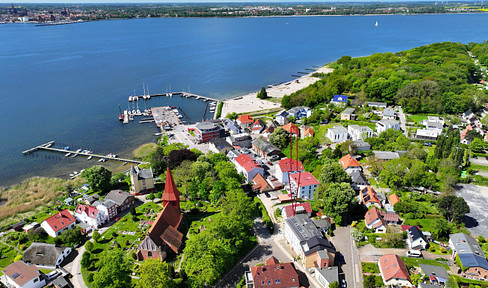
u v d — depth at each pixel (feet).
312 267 376.68
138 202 521.24
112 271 326.65
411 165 539.29
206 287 354.13
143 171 554.46
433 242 412.77
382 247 409.90
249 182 564.71
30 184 591.78
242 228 403.75
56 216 451.53
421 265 365.81
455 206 434.71
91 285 351.87
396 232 426.10
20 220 487.20
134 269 377.71
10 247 424.46
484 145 653.30
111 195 509.76
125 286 331.16
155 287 310.65
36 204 525.34
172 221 426.10
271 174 590.96
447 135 648.79
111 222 470.80
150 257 392.27
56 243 419.13
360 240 421.18
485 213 472.44
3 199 550.36
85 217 466.29
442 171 548.72
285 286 342.44
